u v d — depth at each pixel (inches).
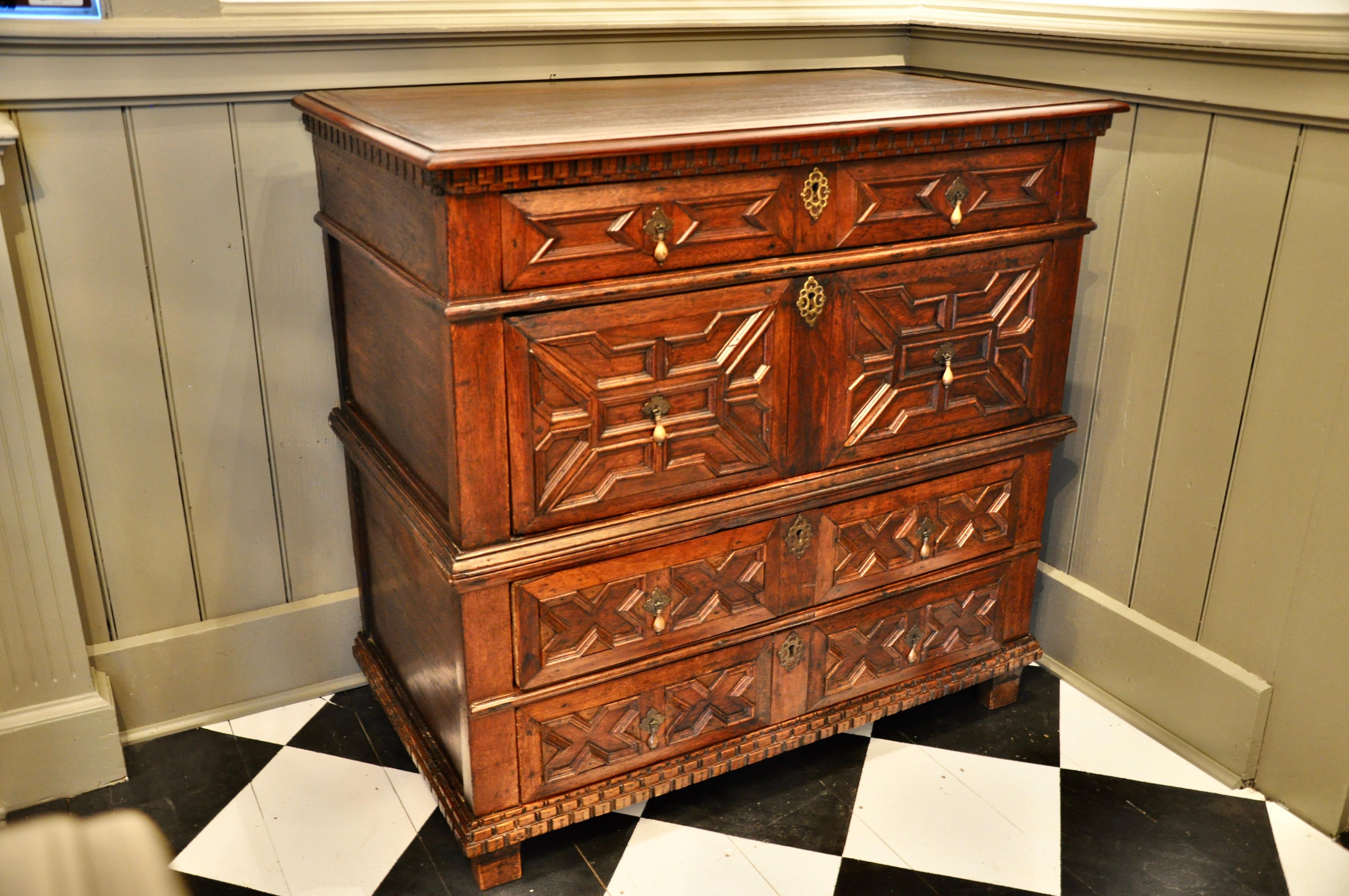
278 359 81.4
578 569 66.5
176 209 74.5
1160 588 85.2
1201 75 73.7
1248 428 76.0
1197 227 77.0
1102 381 86.9
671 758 75.1
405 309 65.4
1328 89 66.2
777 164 62.9
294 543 86.7
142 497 79.7
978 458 78.7
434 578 69.1
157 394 77.9
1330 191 68.1
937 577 81.2
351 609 89.7
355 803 78.2
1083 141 73.7
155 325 76.3
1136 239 81.8
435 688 74.0
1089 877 72.1
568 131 59.2
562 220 58.2
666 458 66.7
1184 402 80.4
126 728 83.4
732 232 63.4
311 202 78.7
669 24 84.2
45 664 75.5
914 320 72.1
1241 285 74.7
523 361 60.2
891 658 82.0
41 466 71.4
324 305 81.6
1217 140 74.4
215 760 82.0
